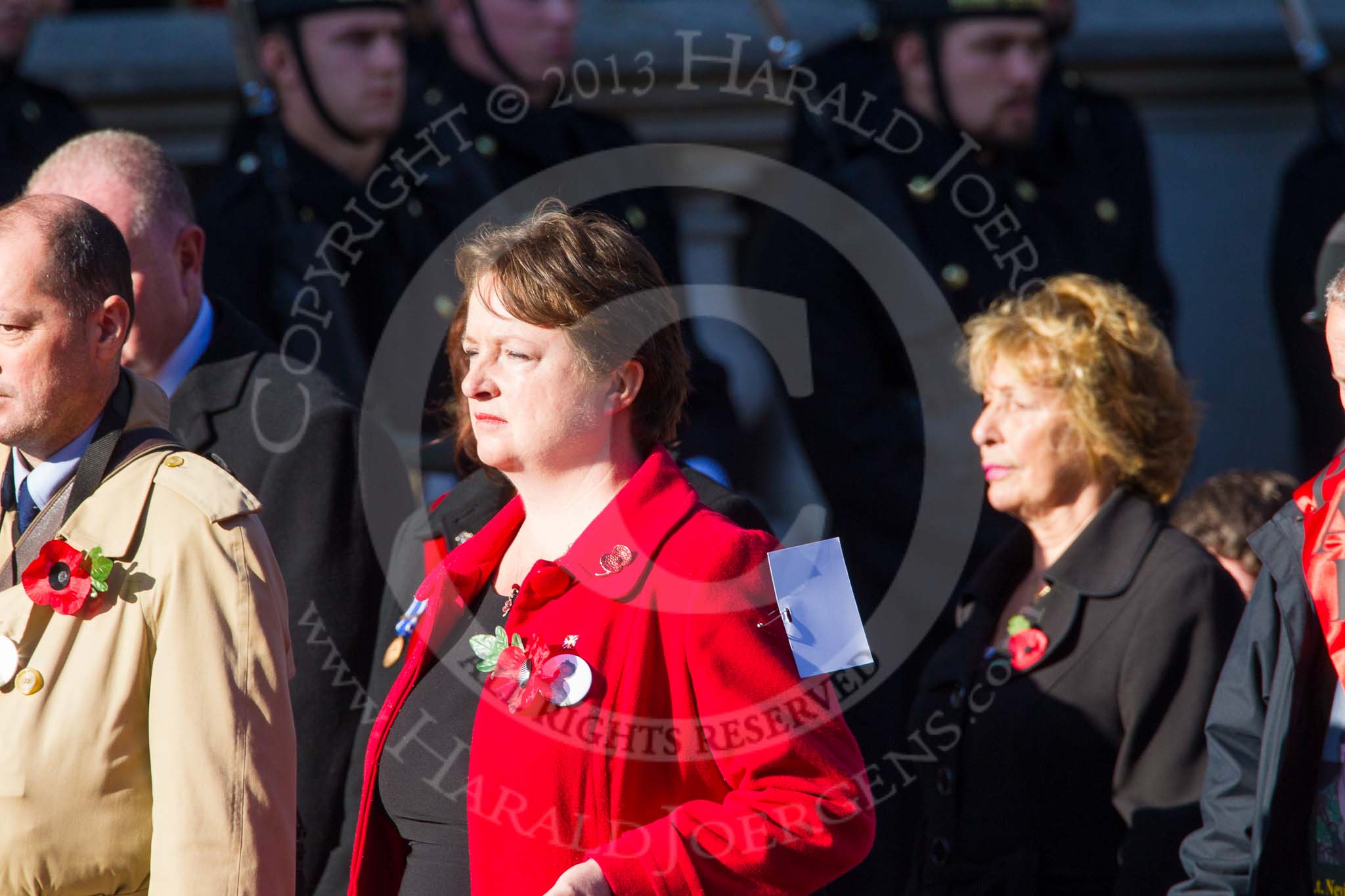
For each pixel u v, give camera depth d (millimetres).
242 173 15859
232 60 22797
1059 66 18000
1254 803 9125
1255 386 23000
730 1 21906
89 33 23078
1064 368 10664
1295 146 23219
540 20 16672
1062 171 17594
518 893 8023
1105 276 17234
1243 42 23062
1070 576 10438
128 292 8734
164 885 7930
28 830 7961
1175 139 23188
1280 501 11836
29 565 8180
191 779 8031
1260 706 9281
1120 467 10750
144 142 11297
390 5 15859
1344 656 8797
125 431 8672
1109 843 10141
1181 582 10195
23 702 8062
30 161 18719
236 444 11219
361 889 8781
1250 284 23125
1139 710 9992
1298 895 9109
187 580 8242
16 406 8352
